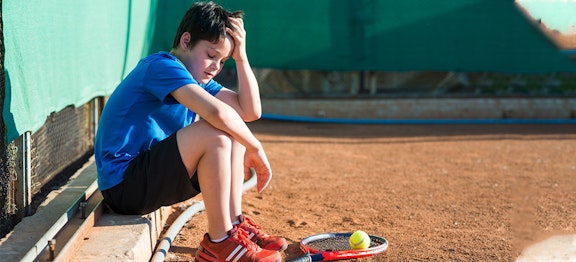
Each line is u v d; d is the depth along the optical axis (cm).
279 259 345
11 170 353
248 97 382
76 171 519
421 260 391
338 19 1005
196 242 411
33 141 428
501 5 1016
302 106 1048
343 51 1012
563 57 1030
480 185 616
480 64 1026
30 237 347
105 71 579
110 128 360
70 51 463
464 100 1059
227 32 362
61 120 538
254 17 994
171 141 342
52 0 415
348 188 596
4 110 329
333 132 945
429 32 1015
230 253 338
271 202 535
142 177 351
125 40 655
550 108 1070
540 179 646
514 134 941
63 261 308
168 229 418
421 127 999
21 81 354
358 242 390
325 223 477
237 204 352
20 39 351
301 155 765
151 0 814
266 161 358
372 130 967
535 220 492
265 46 1002
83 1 498
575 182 631
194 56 359
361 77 1063
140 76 354
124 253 329
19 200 372
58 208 400
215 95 387
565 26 1023
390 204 538
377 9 1007
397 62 1019
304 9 998
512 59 1027
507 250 416
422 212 513
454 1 1009
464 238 440
